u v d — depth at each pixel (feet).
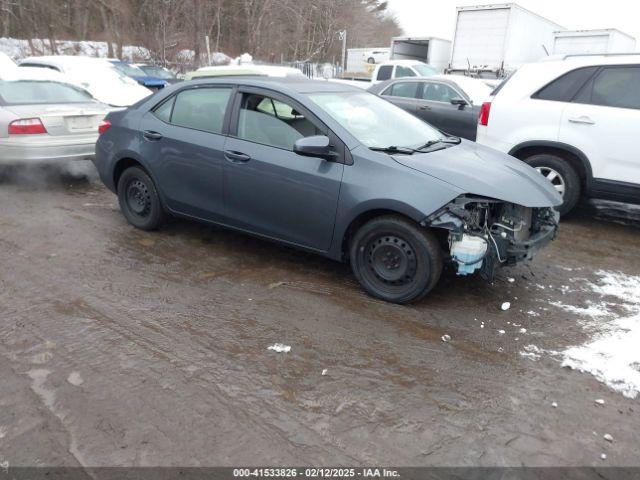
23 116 21.09
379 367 10.30
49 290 13.11
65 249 15.87
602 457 8.16
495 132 20.93
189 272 14.47
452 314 12.50
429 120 30.42
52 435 8.25
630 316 12.72
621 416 9.10
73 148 22.27
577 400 9.48
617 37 50.11
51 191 22.54
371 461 7.94
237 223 15.07
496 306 12.99
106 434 8.29
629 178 18.40
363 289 13.61
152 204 16.98
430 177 12.03
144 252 15.83
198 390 9.41
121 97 34.94
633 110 18.19
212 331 11.41
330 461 7.91
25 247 15.92
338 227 13.01
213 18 120.26
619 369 10.43
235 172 14.46
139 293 13.10
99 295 12.92
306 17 131.75
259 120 14.37
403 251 12.33
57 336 11.03
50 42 104.12
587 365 10.55
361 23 162.40
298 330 11.56
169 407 8.94
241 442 8.22
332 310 12.49
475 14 50.72
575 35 52.03
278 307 12.57
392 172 12.30
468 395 9.55
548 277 14.94
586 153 19.01
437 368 10.33
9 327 11.34
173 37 94.27
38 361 10.14
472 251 11.62
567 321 12.38
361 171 12.59
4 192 22.16
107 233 17.37
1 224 18.02
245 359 10.41
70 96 24.52
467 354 10.85
